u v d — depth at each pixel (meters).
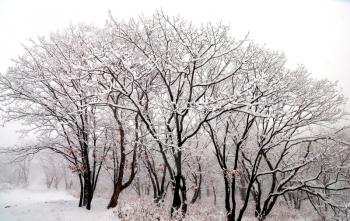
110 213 12.53
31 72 14.38
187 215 10.88
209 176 22.48
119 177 13.72
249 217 15.72
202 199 27.12
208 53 12.12
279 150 17.91
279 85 11.62
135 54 13.04
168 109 11.41
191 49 11.22
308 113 13.81
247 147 14.91
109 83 10.44
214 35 11.34
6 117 14.31
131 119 14.54
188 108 10.80
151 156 16.69
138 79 10.91
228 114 12.85
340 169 13.93
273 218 15.48
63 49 14.53
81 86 12.84
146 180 24.81
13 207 15.39
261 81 10.40
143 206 11.88
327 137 13.55
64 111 13.76
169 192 24.95
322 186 13.45
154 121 13.45
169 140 11.68
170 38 11.73
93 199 17.52
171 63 10.96
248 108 11.09
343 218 13.33
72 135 14.91
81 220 11.60
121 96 13.40
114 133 14.76
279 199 23.77
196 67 11.28
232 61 13.28
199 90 13.67
